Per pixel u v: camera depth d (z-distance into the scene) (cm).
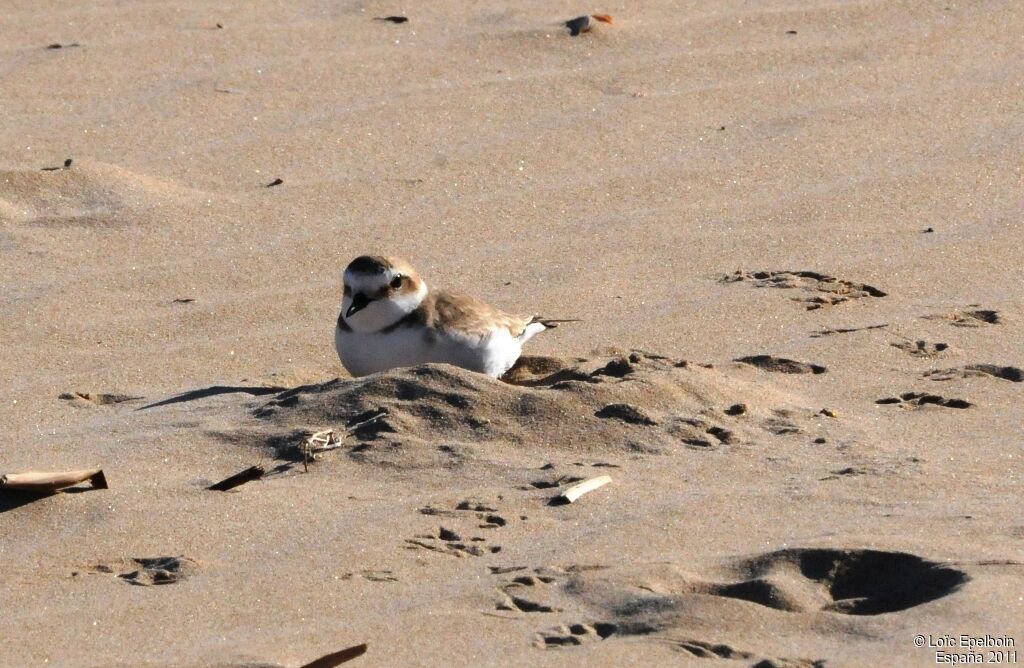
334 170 1377
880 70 1560
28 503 756
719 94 1516
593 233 1254
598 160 1390
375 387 883
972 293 1112
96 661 595
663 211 1291
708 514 724
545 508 742
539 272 1184
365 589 655
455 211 1298
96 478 782
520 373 1012
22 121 1469
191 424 887
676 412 863
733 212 1284
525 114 1481
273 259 1220
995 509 716
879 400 906
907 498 738
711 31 1650
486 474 791
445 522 727
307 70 1572
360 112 1485
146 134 1445
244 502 760
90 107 1501
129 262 1212
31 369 1026
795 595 629
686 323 1076
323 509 747
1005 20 1672
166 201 1313
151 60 1599
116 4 1747
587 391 872
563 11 1706
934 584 634
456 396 867
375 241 1248
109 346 1068
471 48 1617
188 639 614
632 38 1633
